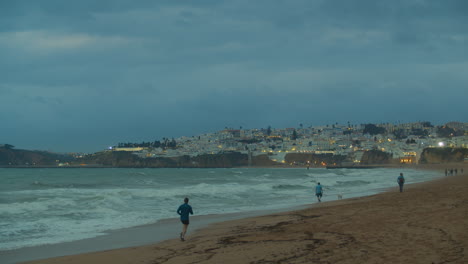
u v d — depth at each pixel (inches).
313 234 554.3
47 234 673.6
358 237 500.7
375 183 2406.5
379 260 375.6
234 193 1549.0
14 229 713.6
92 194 1392.7
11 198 1211.9
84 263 454.3
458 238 445.4
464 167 6771.7
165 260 446.3
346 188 1900.8
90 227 745.0
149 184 2423.7
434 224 547.2
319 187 1184.8
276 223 721.0
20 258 501.4
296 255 423.2
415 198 1011.3
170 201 1241.4
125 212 960.9
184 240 596.7
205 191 1552.7
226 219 841.5
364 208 855.7
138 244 579.5
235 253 456.8
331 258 397.7
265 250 460.8
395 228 543.5
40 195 1349.7
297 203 1179.9
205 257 446.9
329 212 834.2
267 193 1581.0
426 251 396.8
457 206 746.2
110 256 486.0
